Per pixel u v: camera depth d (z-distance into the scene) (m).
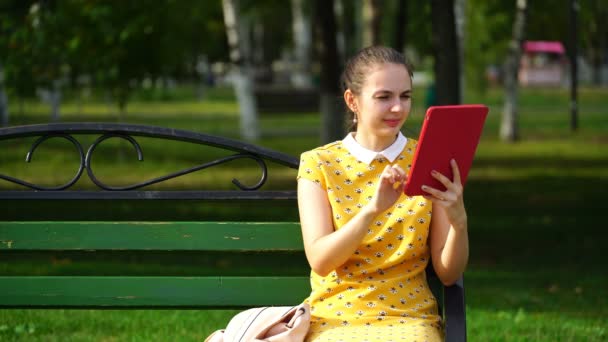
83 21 12.92
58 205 14.24
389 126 3.56
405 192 3.26
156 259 10.39
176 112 38.97
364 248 3.57
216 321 6.57
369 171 3.62
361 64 3.57
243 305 3.79
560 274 9.58
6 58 12.05
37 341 5.73
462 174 3.31
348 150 3.68
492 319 6.95
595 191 16.81
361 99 3.57
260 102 38.84
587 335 6.34
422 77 56.19
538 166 20.94
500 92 52.38
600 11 22.27
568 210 14.65
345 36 45.16
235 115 37.25
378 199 3.29
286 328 3.42
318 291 3.59
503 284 8.94
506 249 11.34
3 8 12.02
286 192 3.75
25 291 3.80
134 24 13.25
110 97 17.33
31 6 12.11
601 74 55.91
